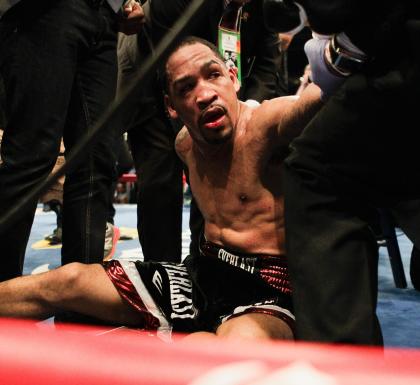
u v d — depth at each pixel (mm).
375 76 968
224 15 2172
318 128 1038
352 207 1067
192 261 1679
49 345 1062
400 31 935
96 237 1989
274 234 1499
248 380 784
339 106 1008
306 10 968
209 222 1622
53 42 1769
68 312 1705
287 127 1310
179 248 2441
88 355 1017
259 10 2371
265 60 2510
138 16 2047
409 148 1000
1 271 1805
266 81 2525
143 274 1612
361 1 921
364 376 854
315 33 1056
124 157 5152
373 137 989
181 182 2430
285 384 769
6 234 1764
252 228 1512
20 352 1022
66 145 2039
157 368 937
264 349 1039
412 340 1892
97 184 1989
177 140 1753
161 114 2320
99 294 1566
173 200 2387
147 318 1583
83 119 1957
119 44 2373
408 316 2232
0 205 1777
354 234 1049
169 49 763
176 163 2383
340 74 1024
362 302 1018
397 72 946
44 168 1812
